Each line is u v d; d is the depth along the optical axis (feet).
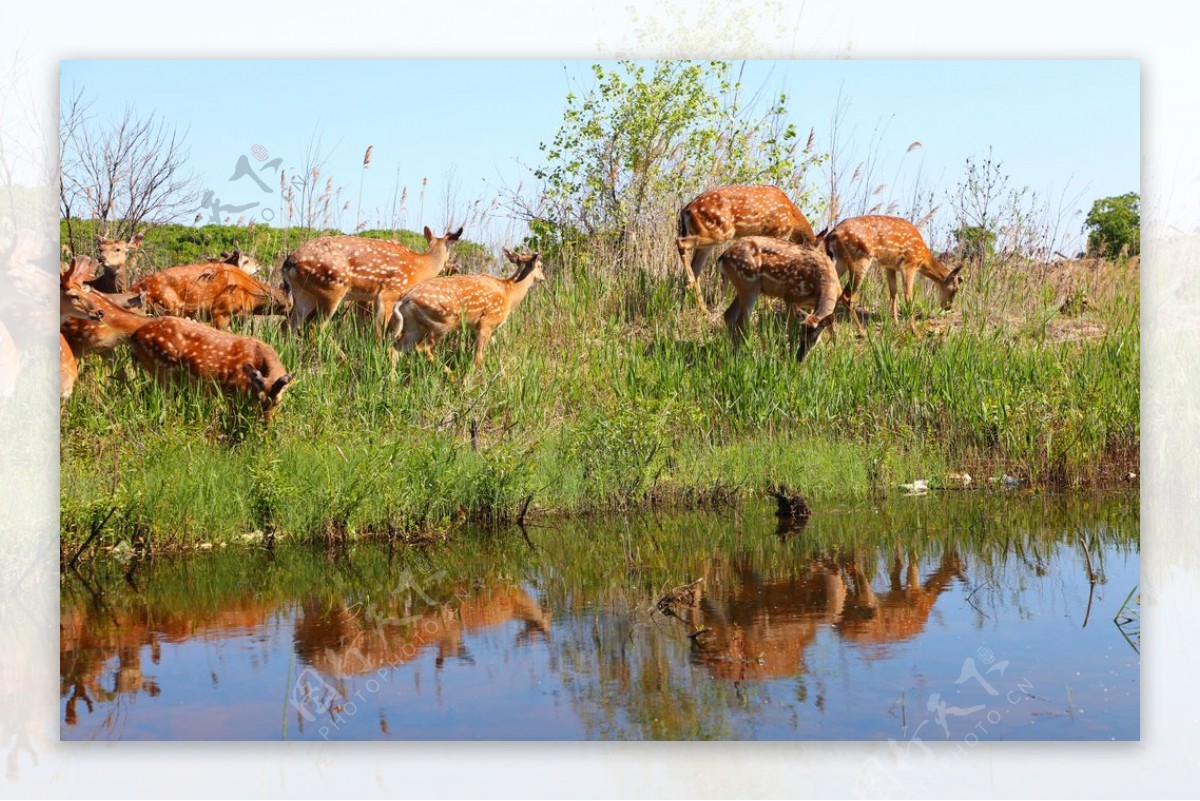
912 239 47.44
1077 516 34.12
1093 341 47.03
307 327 42.01
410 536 32.14
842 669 21.18
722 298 50.85
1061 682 20.66
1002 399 41.83
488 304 42.22
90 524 29.89
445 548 31.12
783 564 28.89
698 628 23.72
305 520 31.96
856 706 19.49
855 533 32.22
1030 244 52.60
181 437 34.40
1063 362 44.11
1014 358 44.39
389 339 41.32
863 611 24.85
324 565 29.35
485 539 32.12
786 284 46.03
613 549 30.71
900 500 36.81
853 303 48.60
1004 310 49.98
